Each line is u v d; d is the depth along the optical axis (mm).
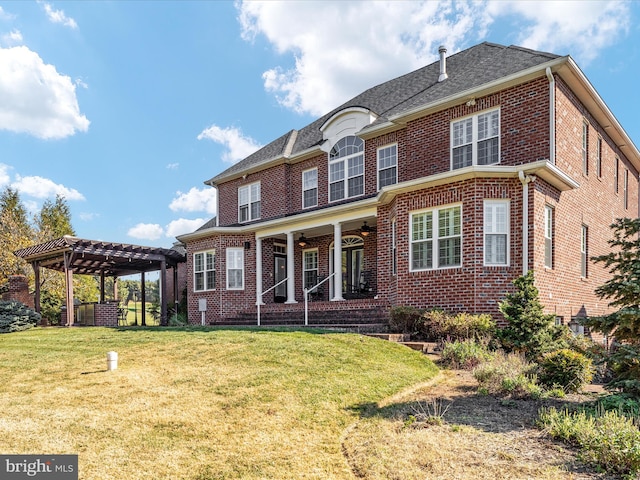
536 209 10328
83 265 20828
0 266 23938
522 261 10227
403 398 6250
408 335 10188
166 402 5824
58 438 4727
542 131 11438
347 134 16922
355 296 16109
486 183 10461
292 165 19125
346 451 4598
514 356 7945
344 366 7359
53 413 5473
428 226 11375
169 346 9422
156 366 7770
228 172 21672
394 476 3955
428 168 13781
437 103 13227
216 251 17891
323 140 17812
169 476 3990
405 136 14945
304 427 5125
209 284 18266
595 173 14445
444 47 15719
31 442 4629
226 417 5332
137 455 4375
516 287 9289
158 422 5180
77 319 19891
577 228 12797
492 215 10516
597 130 14844
